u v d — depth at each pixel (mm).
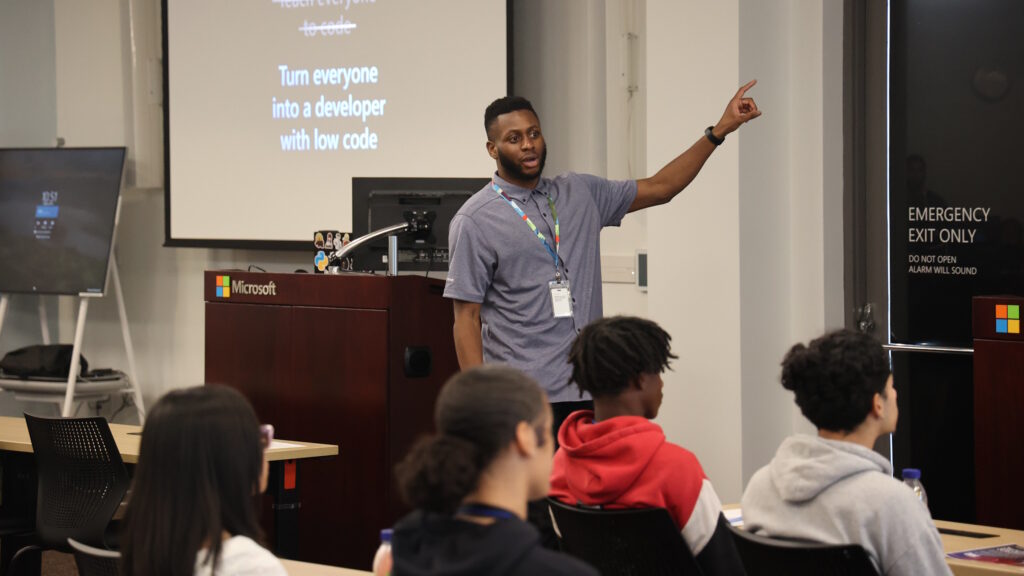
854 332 2303
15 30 7863
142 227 7578
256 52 6840
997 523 3828
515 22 6340
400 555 1545
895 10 5113
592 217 3857
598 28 6051
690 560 2211
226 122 6938
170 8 7062
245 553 1884
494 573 1463
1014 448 3783
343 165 6594
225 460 1904
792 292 5250
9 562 4457
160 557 1862
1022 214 4801
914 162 5074
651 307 5441
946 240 5000
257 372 4703
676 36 5332
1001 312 3812
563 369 3672
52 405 7738
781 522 2244
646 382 2439
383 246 4973
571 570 1488
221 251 7254
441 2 6285
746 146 5148
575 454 2408
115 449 3936
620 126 5957
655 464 2324
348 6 6566
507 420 1566
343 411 4469
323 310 4527
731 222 5148
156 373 7543
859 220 5207
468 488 1527
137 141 7320
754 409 5195
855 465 2189
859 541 2143
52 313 7922
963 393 4957
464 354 3793
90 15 7602
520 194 3785
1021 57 4793
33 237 7113
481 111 6184
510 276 3742
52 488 4105
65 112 7711
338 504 4488
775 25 5223
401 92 6418
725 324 5191
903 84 5098
